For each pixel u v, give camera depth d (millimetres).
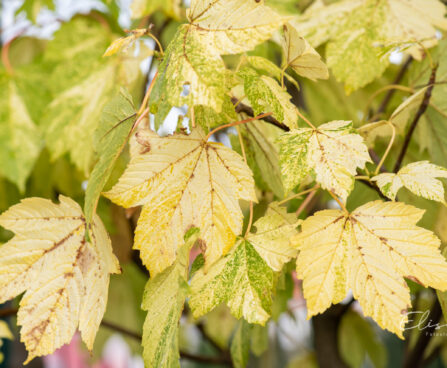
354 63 1033
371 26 1035
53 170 1313
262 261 822
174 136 815
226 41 781
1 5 1390
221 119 852
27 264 827
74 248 840
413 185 802
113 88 1113
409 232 801
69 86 1118
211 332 1617
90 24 1153
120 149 810
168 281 818
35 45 1396
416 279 792
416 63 1045
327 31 1047
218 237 806
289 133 814
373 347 1607
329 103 1427
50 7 1358
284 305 1100
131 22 1363
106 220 1206
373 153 966
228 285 817
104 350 1731
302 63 843
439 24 1021
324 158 796
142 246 801
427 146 1037
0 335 1104
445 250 848
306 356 1738
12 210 833
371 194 1041
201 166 814
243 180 812
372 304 797
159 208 806
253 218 1018
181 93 770
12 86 1128
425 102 902
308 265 805
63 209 847
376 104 1344
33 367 1696
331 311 1249
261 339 1215
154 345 805
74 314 833
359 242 808
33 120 1128
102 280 843
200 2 798
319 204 1192
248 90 812
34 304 822
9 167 1114
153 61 1124
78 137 1107
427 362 1318
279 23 778
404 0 1040
